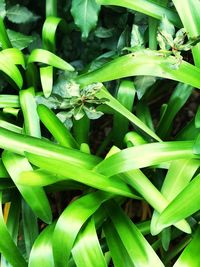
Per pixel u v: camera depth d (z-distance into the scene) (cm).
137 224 45
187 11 46
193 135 47
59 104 47
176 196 38
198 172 43
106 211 43
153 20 50
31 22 61
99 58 54
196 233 40
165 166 44
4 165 43
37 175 40
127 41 54
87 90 43
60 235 38
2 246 42
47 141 43
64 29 58
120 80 52
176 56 42
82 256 38
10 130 44
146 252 38
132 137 45
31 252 40
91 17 53
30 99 49
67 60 62
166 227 39
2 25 52
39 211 42
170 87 62
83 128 49
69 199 59
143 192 39
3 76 57
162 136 50
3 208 52
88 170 39
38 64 58
